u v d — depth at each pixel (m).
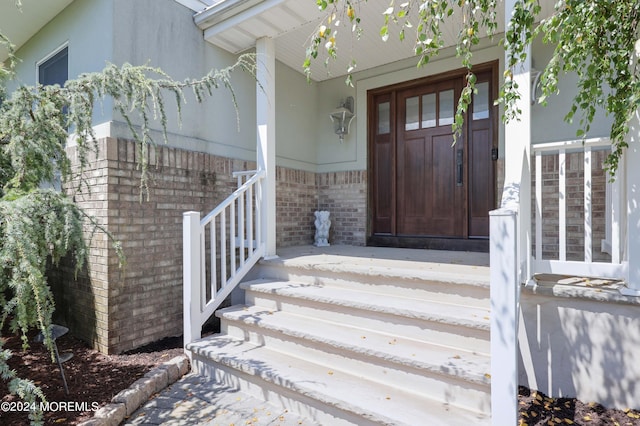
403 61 4.63
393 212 4.84
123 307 3.04
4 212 1.79
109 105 3.00
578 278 2.39
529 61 2.26
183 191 3.53
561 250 2.23
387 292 2.85
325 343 2.41
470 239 4.30
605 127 3.30
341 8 3.25
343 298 2.72
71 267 3.30
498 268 1.75
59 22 3.78
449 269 2.91
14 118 2.20
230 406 2.29
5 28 4.07
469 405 1.93
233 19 3.51
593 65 1.82
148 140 3.16
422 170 4.66
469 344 2.22
